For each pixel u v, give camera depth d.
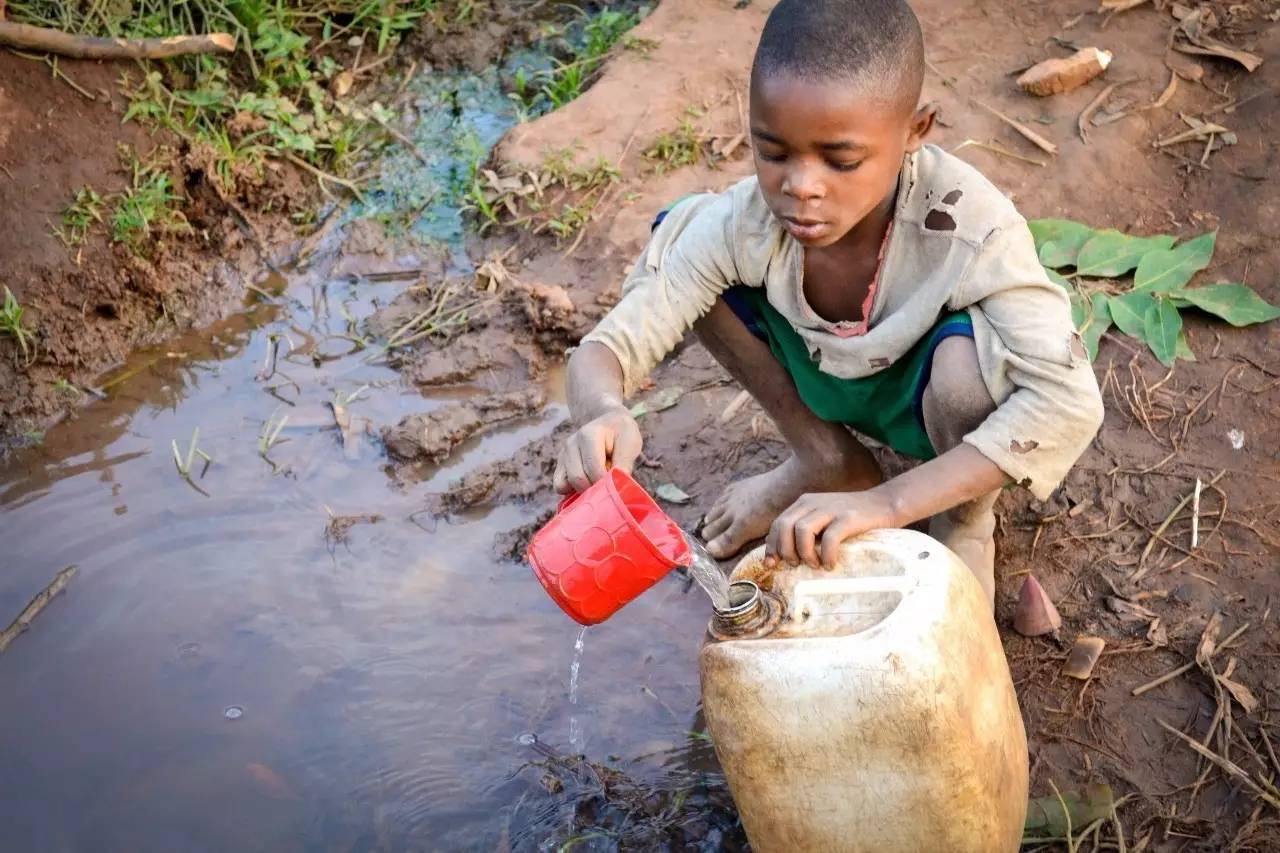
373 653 3.03
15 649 3.05
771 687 2.04
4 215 3.97
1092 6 4.48
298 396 3.76
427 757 2.80
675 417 3.55
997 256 2.41
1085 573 3.00
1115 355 3.45
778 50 2.21
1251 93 4.11
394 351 3.89
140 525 3.37
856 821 2.10
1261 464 3.16
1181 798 2.60
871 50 2.19
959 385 2.46
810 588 2.15
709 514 3.22
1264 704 2.72
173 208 4.19
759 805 2.14
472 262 4.14
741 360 2.89
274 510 3.41
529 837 2.64
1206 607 2.90
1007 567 3.03
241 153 4.36
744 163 4.23
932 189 2.45
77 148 4.15
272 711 2.91
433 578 3.21
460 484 3.43
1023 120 4.12
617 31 4.84
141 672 3.00
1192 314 3.52
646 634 3.04
